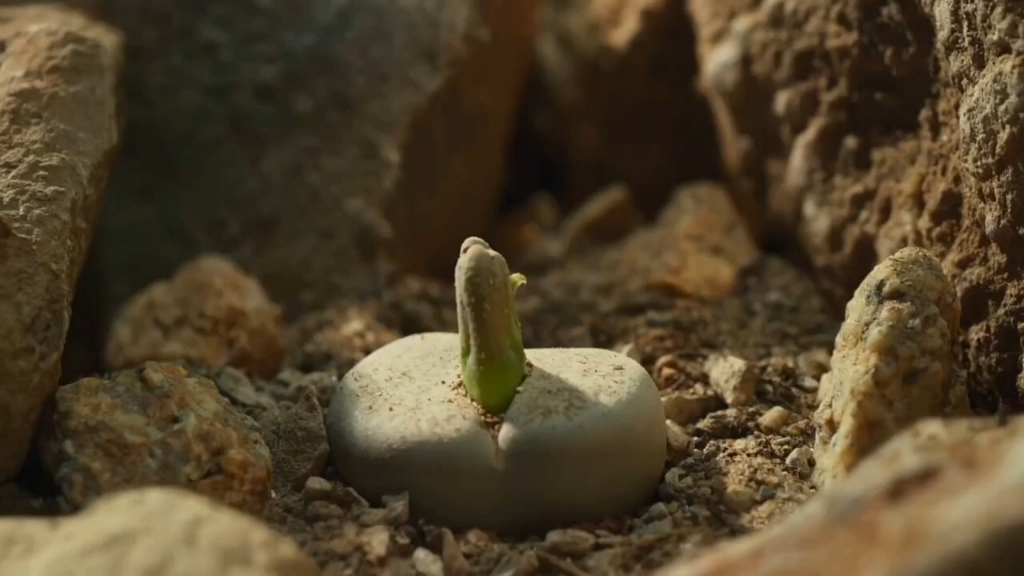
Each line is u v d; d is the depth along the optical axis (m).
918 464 0.16
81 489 0.18
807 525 0.16
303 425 0.20
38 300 0.19
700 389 0.22
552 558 0.18
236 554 0.16
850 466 0.19
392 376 0.20
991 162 0.20
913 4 0.22
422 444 0.19
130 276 0.27
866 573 0.15
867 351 0.19
